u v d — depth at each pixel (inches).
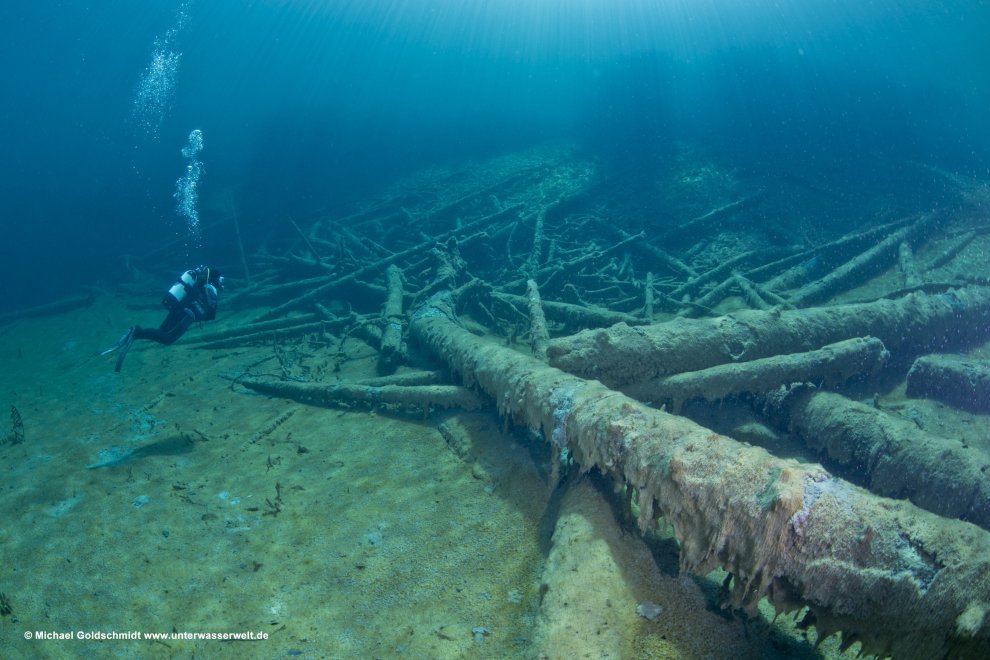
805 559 103.6
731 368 215.9
